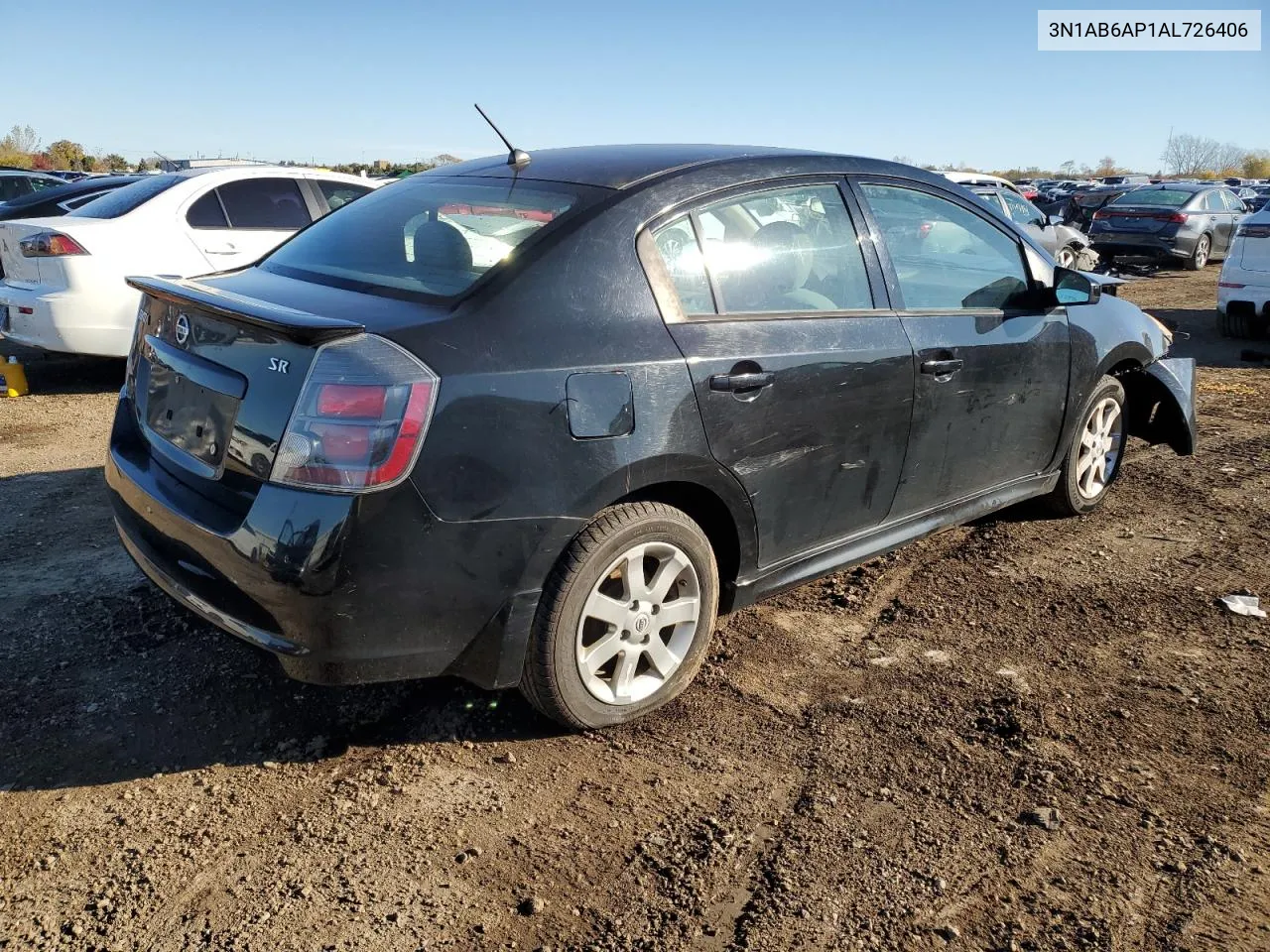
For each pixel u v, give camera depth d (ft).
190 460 9.01
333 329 7.82
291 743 9.52
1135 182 135.64
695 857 8.07
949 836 8.35
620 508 9.25
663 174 10.18
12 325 23.17
